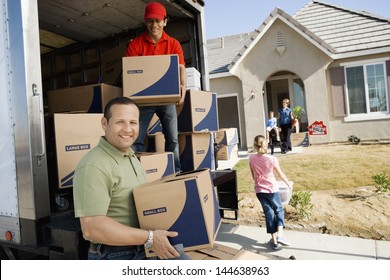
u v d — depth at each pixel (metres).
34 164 2.01
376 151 8.20
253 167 3.64
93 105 3.07
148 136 3.51
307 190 5.30
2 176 2.16
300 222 4.14
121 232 1.51
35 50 2.08
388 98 9.59
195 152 3.39
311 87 10.13
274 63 10.43
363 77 9.88
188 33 4.25
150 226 1.65
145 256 1.68
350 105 10.09
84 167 1.55
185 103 3.34
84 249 1.86
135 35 4.97
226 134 8.07
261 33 10.23
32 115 2.02
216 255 2.14
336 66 10.02
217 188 4.00
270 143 9.03
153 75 2.69
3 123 2.15
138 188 1.65
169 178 1.86
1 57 2.15
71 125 2.33
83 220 1.51
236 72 10.77
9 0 2.10
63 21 4.60
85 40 5.29
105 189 1.56
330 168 6.64
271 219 3.49
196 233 1.68
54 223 2.06
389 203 4.45
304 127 11.52
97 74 5.25
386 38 9.54
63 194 2.38
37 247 1.98
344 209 4.39
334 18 10.98
